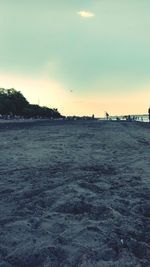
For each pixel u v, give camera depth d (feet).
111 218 25.72
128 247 20.92
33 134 125.90
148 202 29.86
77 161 54.49
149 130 155.74
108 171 44.88
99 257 19.54
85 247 20.49
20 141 92.84
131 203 29.58
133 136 114.01
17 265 19.04
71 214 26.71
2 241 21.68
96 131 150.10
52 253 19.84
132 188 34.99
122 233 22.82
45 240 21.66
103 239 21.66
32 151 68.59
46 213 26.91
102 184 36.65
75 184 36.19
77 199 30.25
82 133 133.69
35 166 49.39
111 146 79.05
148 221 25.45
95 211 27.37
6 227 23.90
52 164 51.21
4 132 139.33
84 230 22.95
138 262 19.12
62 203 29.25
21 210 27.66
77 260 19.17
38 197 31.50
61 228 23.68
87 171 44.75
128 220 25.38
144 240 22.21
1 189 34.99
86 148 74.59
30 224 24.44
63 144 84.07
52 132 140.97
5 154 63.57
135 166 48.83
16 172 44.47
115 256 19.74
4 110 579.89
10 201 30.71
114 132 140.67
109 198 31.04
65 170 45.75
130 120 351.25
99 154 63.62
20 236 22.34
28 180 39.17
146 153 64.34
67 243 21.17
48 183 37.32
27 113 652.89
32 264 19.08
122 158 57.72
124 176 41.16
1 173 43.83
